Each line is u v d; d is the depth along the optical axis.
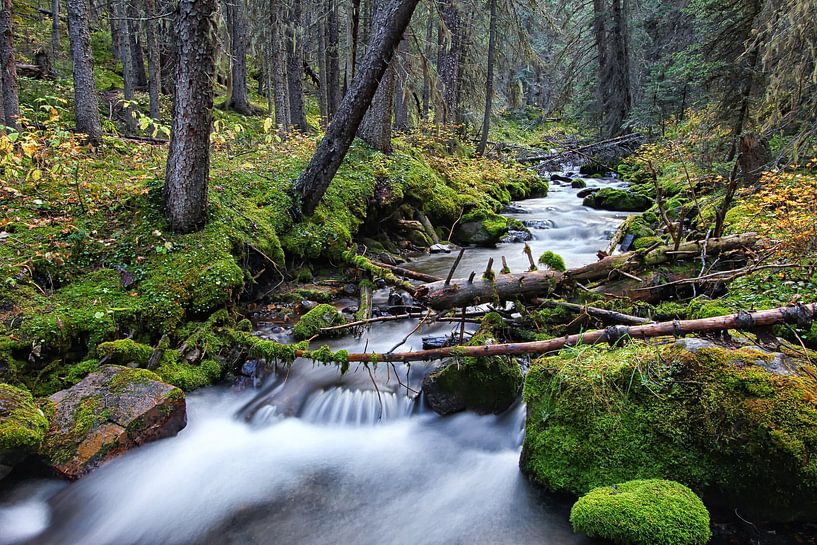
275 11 14.80
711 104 13.48
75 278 5.99
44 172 7.32
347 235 9.44
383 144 12.98
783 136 10.02
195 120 6.58
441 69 18.53
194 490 4.22
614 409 3.75
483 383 5.02
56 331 5.04
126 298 5.83
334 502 4.10
